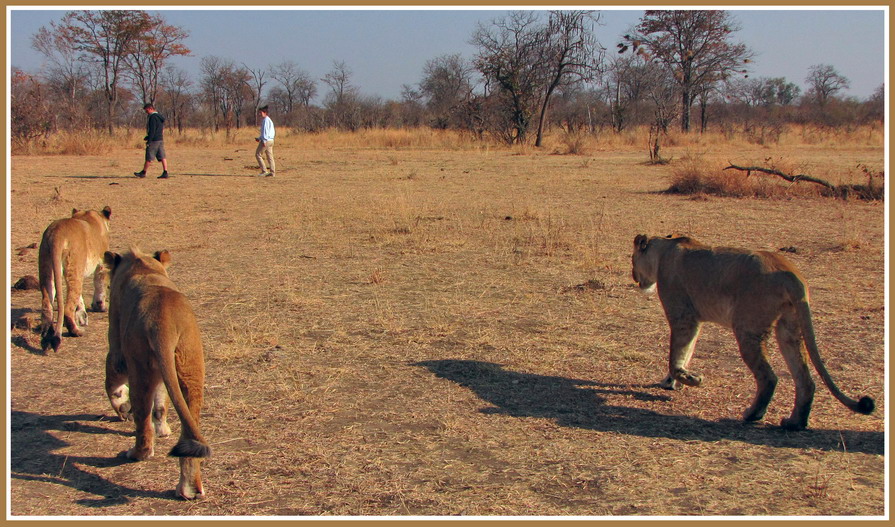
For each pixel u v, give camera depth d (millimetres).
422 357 6699
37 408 5594
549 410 5570
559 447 4941
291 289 9008
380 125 55812
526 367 6477
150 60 54500
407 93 81875
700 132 49375
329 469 4645
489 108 41625
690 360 6691
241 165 27047
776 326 5316
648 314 8000
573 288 9008
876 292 8758
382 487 4418
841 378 6137
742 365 6555
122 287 4945
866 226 13266
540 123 40656
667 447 4941
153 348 4371
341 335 7281
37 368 6430
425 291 8953
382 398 5773
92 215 7648
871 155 31672
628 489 4379
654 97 45562
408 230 12898
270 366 6438
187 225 13594
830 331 7328
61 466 4691
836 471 4582
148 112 21547
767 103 92062
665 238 6312
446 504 4223
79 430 5227
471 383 6094
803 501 4227
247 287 9133
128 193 18062
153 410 5133
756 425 5305
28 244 11711
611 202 16734
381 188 19547
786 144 41625
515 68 39906
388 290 9008
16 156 30750
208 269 10102
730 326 5707
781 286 5188
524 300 8523
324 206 15938
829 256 10758
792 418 5215
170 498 4316
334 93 80938
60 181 20500
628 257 10711
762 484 4430
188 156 32344
